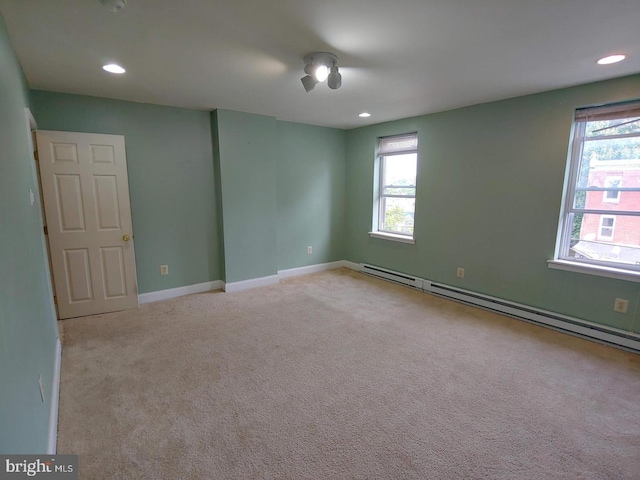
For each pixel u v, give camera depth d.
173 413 2.05
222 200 4.15
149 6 1.68
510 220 3.48
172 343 2.94
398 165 4.80
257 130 4.30
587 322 3.00
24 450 1.23
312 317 3.53
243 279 4.46
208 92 3.24
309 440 1.83
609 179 2.90
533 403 2.13
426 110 3.96
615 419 1.99
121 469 1.64
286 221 4.96
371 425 1.94
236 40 2.08
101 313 3.61
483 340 3.00
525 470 1.64
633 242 2.81
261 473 1.62
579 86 2.90
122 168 3.54
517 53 2.26
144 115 3.70
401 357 2.71
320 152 5.16
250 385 2.33
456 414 2.03
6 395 1.06
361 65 2.49
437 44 2.12
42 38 2.02
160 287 4.04
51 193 3.26
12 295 1.28
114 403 2.13
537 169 3.23
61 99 3.26
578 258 3.13
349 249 5.61
